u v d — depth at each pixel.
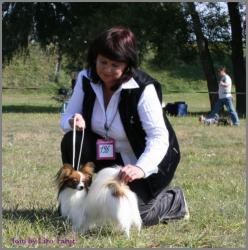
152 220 5.18
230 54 27.30
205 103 30.80
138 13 23.81
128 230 4.70
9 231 4.91
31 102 30.14
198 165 8.95
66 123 5.17
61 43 27.08
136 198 4.84
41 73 38.81
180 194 5.51
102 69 4.76
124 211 4.59
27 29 26.52
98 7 26.20
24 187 7.04
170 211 5.38
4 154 9.84
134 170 4.65
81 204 4.80
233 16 24.06
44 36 27.56
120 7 24.59
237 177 7.89
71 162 5.22
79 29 24.47
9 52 26.75
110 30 4.72
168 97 34.84
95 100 5.11
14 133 13.62
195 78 40.81
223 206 5.98
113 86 4.93
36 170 8.28
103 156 5.10
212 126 16.83
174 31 24.66
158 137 4.88
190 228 5.18
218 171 8.38
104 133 5.16
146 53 25.73
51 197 6.46
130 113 4.96
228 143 12.10
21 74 38.50
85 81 5.14
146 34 23.95
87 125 5.21
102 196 4.60
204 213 5.67
